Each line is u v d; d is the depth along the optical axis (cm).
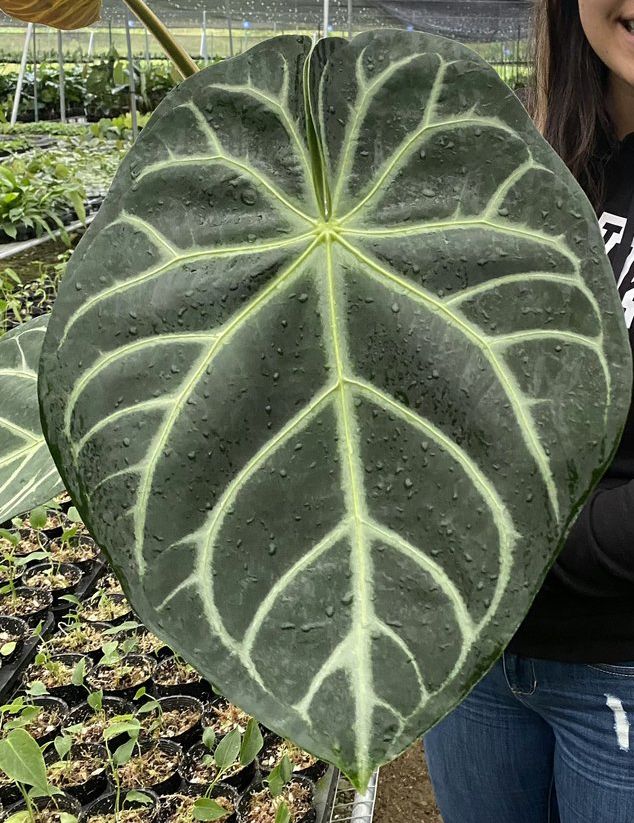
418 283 42
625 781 94
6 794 156
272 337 42
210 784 158
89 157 702
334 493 41
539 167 41
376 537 41
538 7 96
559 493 39
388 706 38
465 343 41
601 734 93
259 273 42
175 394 41
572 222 40
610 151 91
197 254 42
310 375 42
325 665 39
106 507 40
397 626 39
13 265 444
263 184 43
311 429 42
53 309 40
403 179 43
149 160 42
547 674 94
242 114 43
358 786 37
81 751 167
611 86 92
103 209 41
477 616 39
